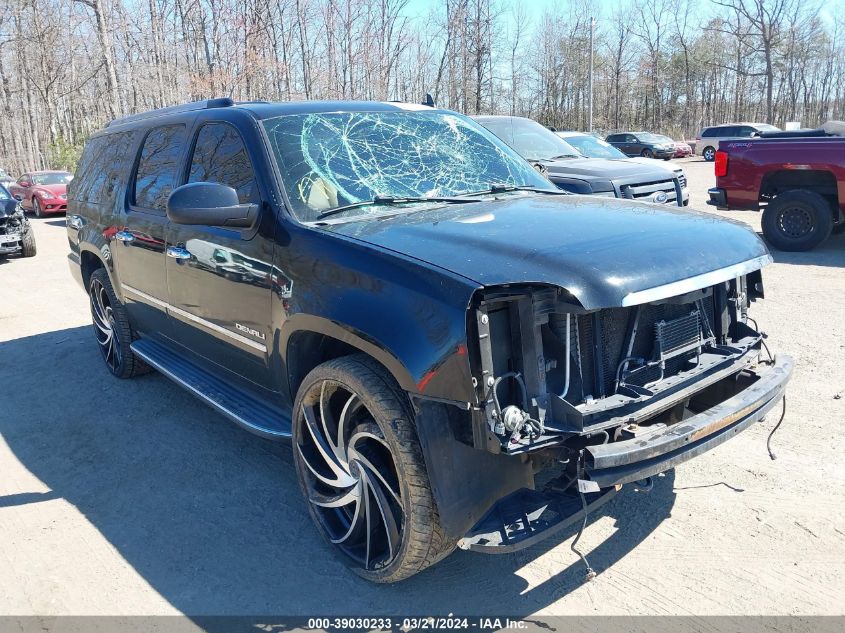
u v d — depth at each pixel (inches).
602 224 115.2
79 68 1791.3
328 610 112.8
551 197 142.1
